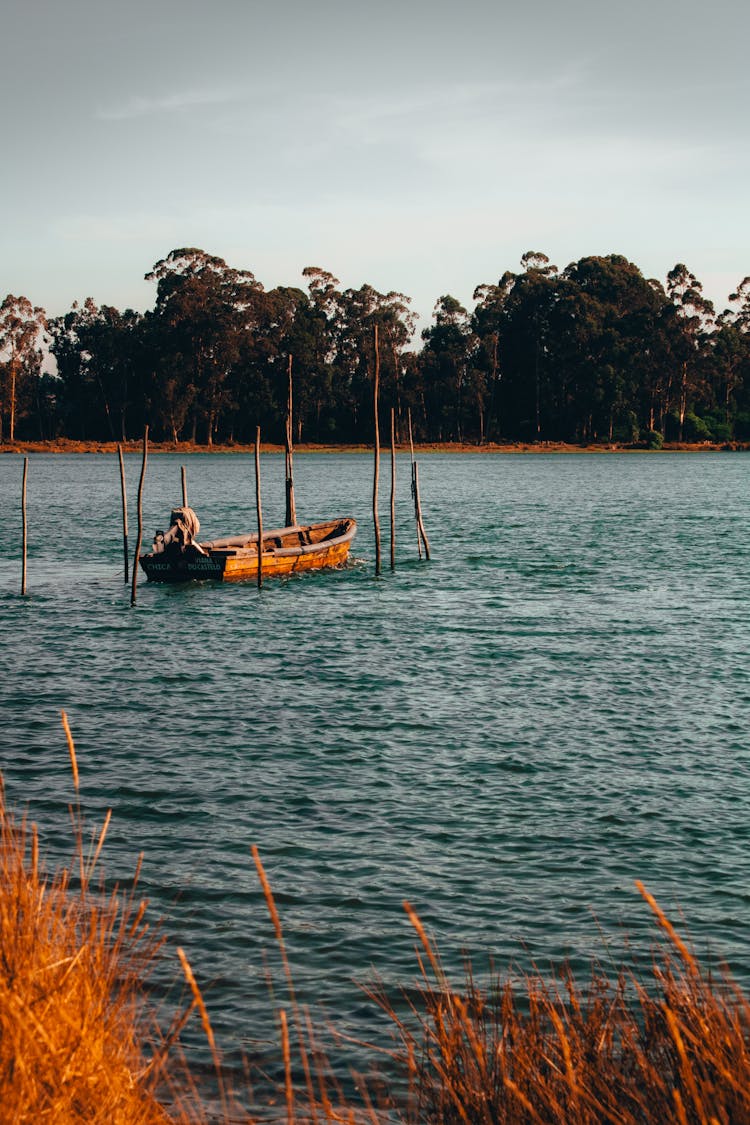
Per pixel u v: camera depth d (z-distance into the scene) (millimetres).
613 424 137000
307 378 121938
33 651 23234
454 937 9695
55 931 5887
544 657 22516
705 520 58000
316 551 37031
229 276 121500
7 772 14344
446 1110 5438
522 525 55406
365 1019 8297
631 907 10312
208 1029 4688
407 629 26141
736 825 12438
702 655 22594
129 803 13133
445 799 13383
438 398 130375
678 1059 5184
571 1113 4906
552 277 133500
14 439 132625
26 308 125375
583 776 14297
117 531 51875
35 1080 4504
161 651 23359
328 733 16469
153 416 121000
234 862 11344
